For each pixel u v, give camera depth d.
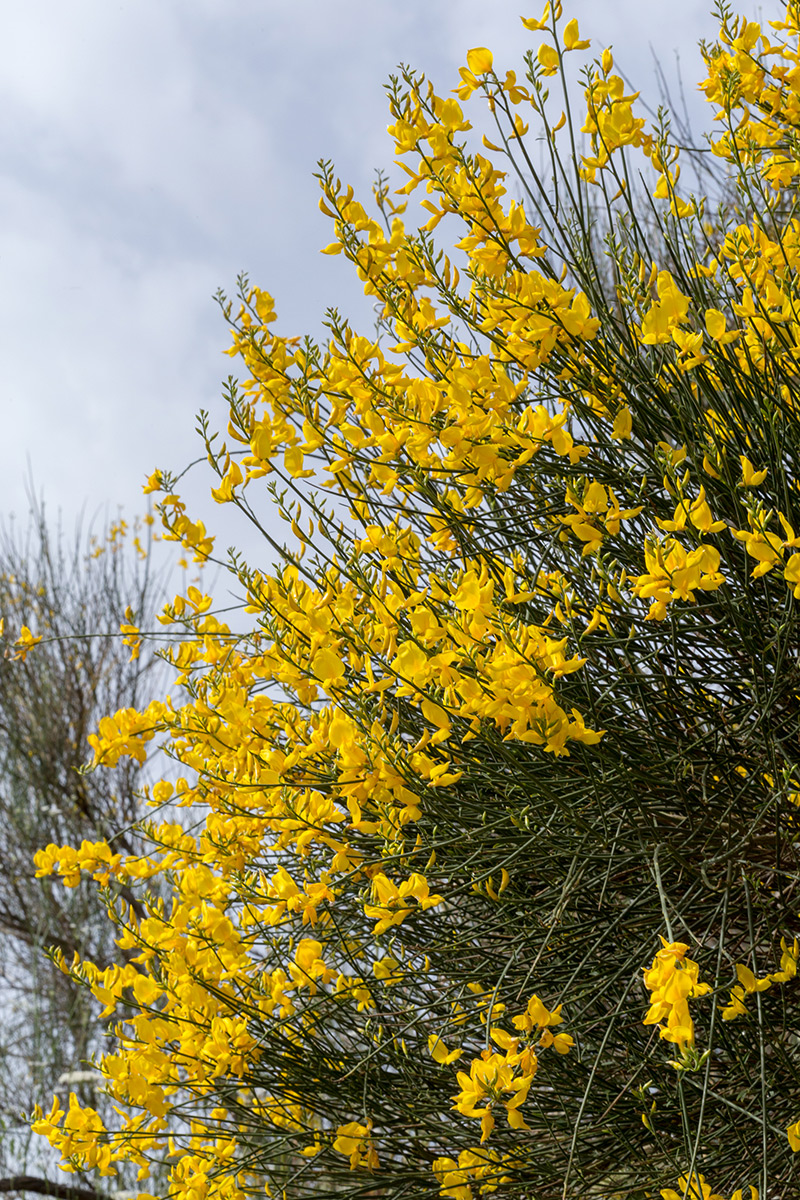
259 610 1.54
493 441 1.37
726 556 1.47
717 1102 1.50
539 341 1.39
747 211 1.80
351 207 1.44
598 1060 1.23
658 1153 1.51
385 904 1.26
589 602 1.64
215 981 1.46
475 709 1.17
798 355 1.46
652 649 1.68
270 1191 1.71
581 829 1.49
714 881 1.51
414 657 1.24
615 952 1.60
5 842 5.82
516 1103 1.09
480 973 1.63
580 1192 1.45
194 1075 1.51
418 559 1.59
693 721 1.62
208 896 1.55
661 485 1.62
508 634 1.13
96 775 5.93
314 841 1.51
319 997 1.72
